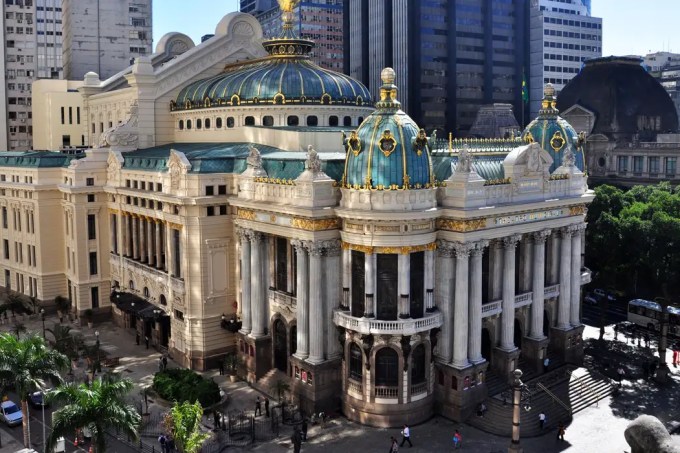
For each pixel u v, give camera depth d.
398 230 73.31
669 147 177.25
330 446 72.19
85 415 56.47
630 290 125.31
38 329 111.50
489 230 77.62
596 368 92.38
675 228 113.25
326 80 106.00
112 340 106.31
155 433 75.12
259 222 84.69
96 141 141.00
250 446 72.62
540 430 75.69
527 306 87.31
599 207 129.12
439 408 78.69
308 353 80.44
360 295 76.69
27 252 123.12
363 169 74.25
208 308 92.19
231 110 105.56
